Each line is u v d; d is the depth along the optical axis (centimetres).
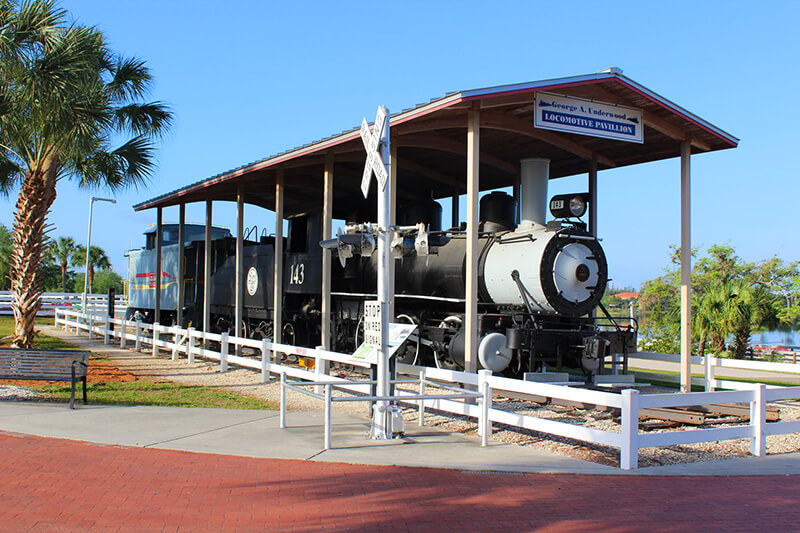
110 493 566
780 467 705
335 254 1638
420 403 911
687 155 1241
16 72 1317
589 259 1207
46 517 502
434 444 783
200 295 2225
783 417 1042
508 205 1338
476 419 968
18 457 674
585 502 563
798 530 501
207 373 1471
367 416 962
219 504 543
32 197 1570
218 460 686
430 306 1367
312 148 1266
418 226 818
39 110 1364
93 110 1412
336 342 1642
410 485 605
